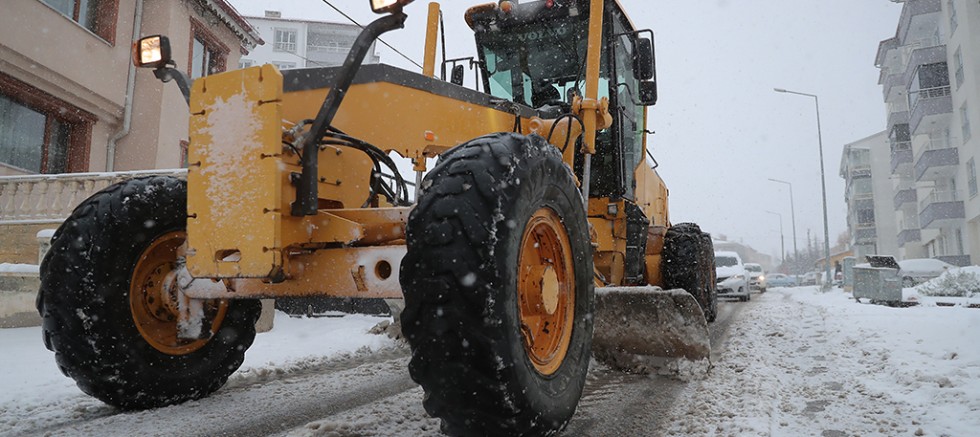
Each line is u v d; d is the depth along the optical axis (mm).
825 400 3504
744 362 4641
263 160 2383
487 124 3777
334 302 8750
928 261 23797
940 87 29672
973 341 5148
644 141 6453
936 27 32594
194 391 3287
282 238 2424
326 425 2787
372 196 3152
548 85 5578
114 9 13500
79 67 12555
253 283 2795
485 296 2025
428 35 4832
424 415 3090
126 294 2982
